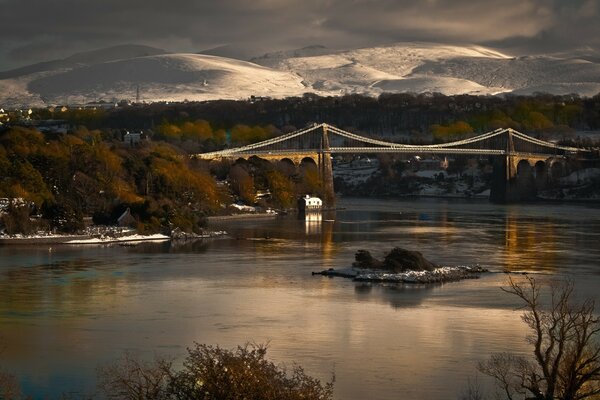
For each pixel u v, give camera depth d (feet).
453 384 435.94
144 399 329.52
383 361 470.39
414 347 494.59
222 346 494.59
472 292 645.10
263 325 542.16
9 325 537.65
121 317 560.20
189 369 343.26
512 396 408.46
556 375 332.39
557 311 533.14
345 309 585.63
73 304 595.88
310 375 447.42
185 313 572.92
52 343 500.33
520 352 482.69
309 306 595.06
